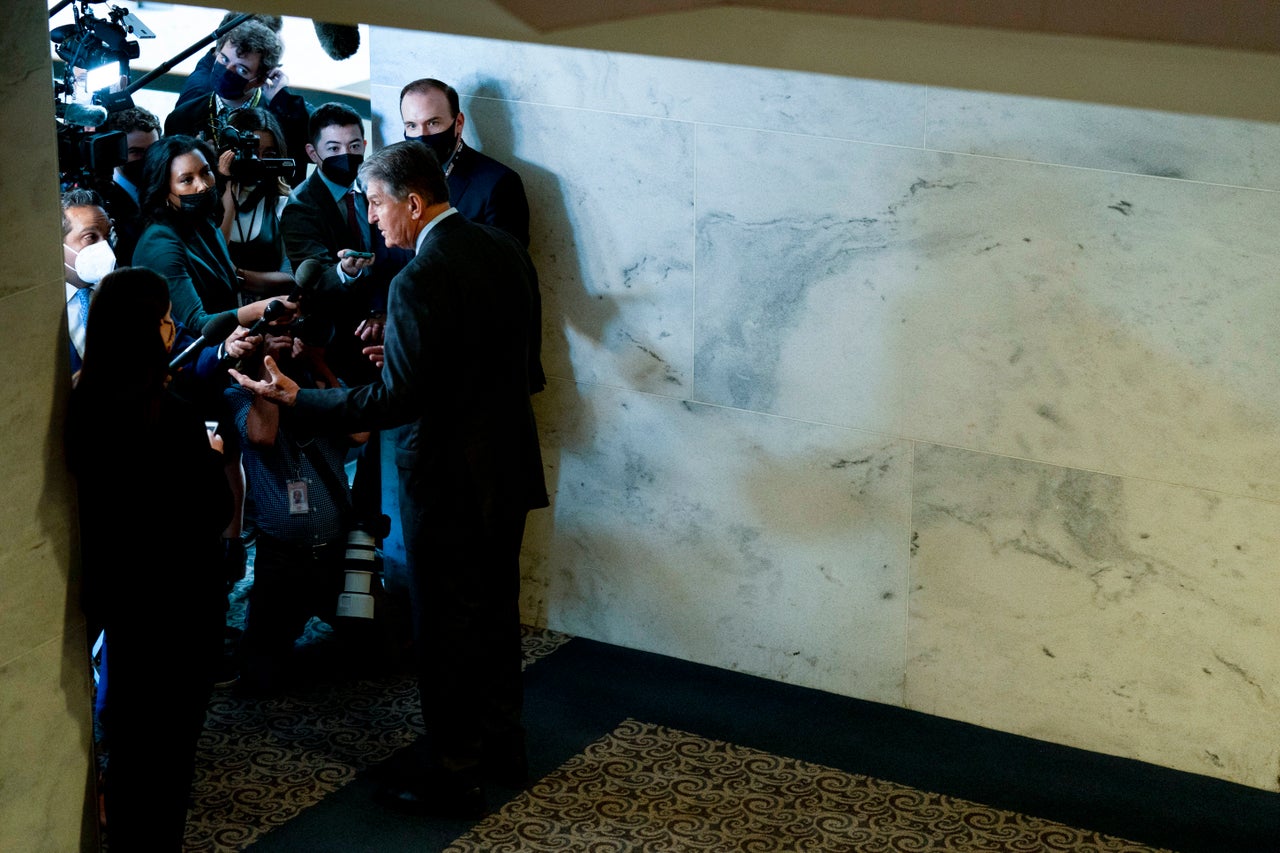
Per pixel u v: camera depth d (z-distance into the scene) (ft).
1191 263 11.88
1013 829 12.14
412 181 11.41
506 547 12.21
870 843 11.95
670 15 4.26
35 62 9.16
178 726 10.78
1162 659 12.91
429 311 11.25
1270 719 12.60
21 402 9.45
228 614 15.90
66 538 10.06
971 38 4.16
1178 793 12.71
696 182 13.71
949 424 13.23
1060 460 12.84
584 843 11.98
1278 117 4.93
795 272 13.50
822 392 13.73
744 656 14.93
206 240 15.20
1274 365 11.82
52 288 9.62
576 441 15.17
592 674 14.92
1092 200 12.09
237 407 13.99
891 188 12.85
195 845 11.90
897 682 14.20
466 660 12.09
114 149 13.61
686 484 14.70
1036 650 13.43
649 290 14.28
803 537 14.24
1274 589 12.30
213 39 15.66
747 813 12.40
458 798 12.26
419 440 11.75
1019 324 12.67
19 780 9.95
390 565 16.17
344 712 14.08
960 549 13.52
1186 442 12.30
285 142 18.38
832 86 12.82
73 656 10.33
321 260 15.89
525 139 14.43
